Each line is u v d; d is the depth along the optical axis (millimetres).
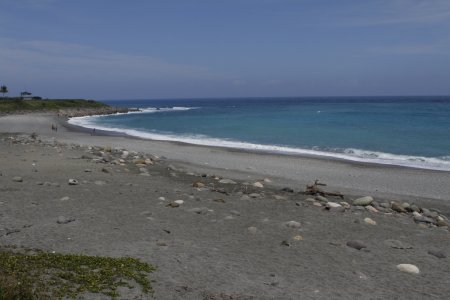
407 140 40688
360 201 16422
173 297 7133
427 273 9188
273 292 7727
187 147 36906
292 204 15195
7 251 8633
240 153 33188
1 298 6086
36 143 33031
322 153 33344
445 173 25031
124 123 74000
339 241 11086
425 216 15109
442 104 145375
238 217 12953
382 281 8617
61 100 135500
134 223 11641
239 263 9078
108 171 20172
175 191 16500
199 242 10336
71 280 7191
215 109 140125
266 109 127062
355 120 68000
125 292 7031
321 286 8172
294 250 10188
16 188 15180
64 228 10820
